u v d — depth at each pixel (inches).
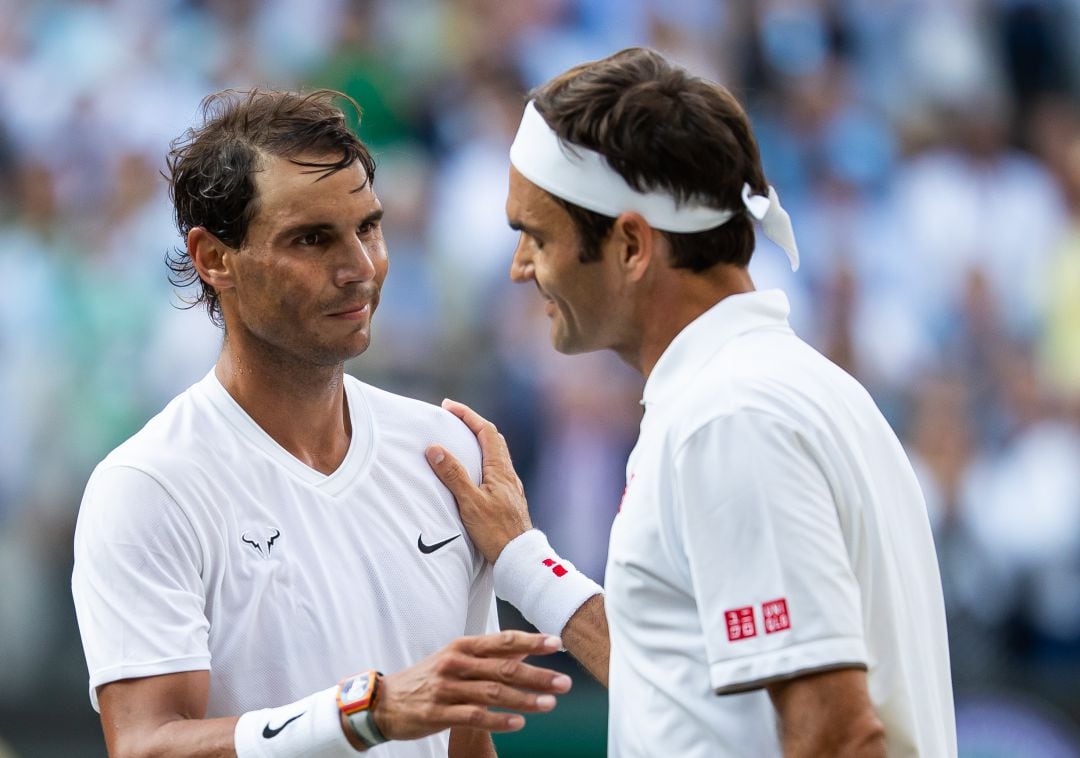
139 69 1224.2
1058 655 1002.1
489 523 434.3
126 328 1074.7
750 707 329.1
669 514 335.3
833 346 1107.3
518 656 350.0
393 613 409.1
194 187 399.5
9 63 1224.8
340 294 391.2
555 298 368.2
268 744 360.8
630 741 349.1
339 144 392.5
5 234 1138.0
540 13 1251.2
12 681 957.8
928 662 351.6
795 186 1190.9
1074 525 1032.2
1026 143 1244.5
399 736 356.5
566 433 1023.6
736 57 1267.2
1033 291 1178.0
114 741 375.6
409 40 1226.0
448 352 1064.2
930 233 1178.6
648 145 344.5
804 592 314.3
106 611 380.8
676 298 356.5
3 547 997.2
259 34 1241.4
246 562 391.9
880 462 350.3
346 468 414.6
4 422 1039.6
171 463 391.2
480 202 1129.4
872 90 1255.5
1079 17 1296.8
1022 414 1085.1
